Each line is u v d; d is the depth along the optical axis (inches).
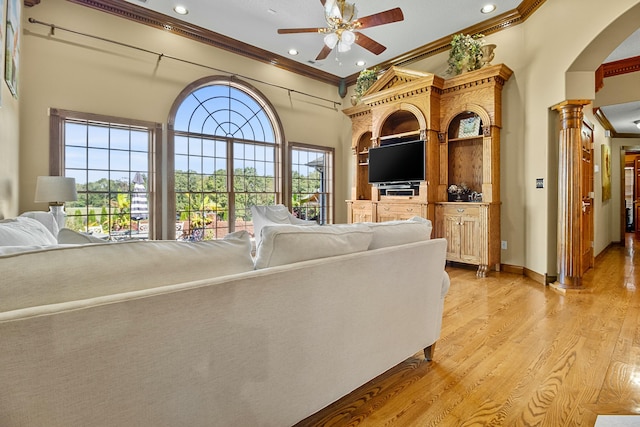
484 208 168.4
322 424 58.5
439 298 82.3
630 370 75.9
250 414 46.4
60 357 31.1
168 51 176.4
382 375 74.9
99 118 155.0
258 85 213.6
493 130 168.4
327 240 57.1
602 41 126.5
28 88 138.9
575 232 139.6
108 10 156.9
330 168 257.6
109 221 162.1
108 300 33.8
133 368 35.5
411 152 191.3
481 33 177.6
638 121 244.7
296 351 51.3
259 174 219.6
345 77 255.4
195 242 45.9
